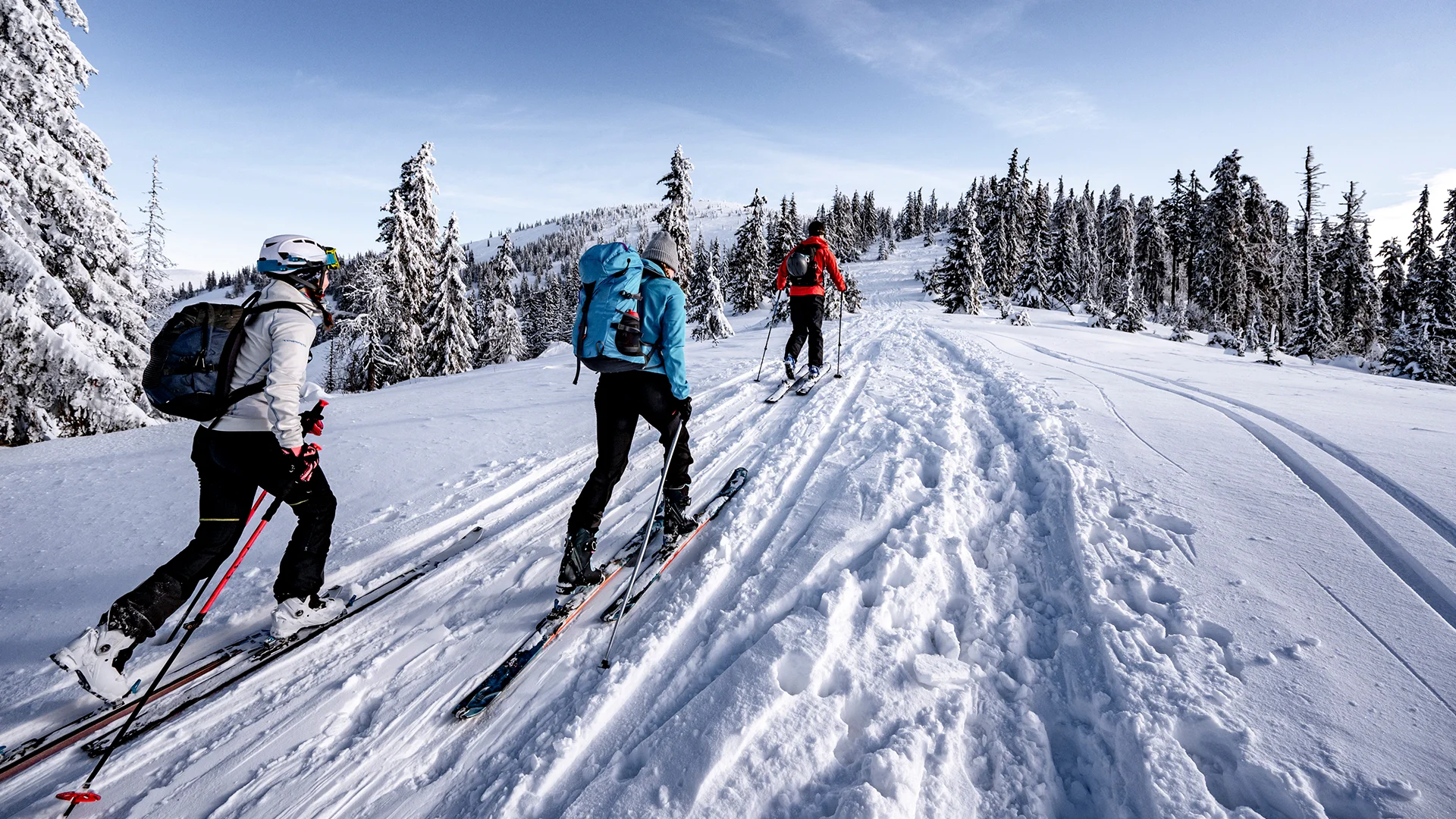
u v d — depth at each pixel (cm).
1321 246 3581
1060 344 1197
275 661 239
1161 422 456
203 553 217
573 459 483
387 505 400
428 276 2491
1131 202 5006
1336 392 576
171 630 259
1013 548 289
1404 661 186
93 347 959
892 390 648
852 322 1839
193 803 178
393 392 908
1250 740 163
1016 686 203
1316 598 222
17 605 278
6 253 905
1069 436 435
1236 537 271
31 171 948
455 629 258
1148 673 192
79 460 561
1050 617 241
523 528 352
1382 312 3588
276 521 378
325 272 238
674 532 308
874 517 319
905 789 160
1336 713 169
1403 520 268
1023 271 3847
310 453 222
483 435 569
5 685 223
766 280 4428
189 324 217
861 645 224
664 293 282
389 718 208
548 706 210
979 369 776
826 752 178
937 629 234
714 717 189
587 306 283
